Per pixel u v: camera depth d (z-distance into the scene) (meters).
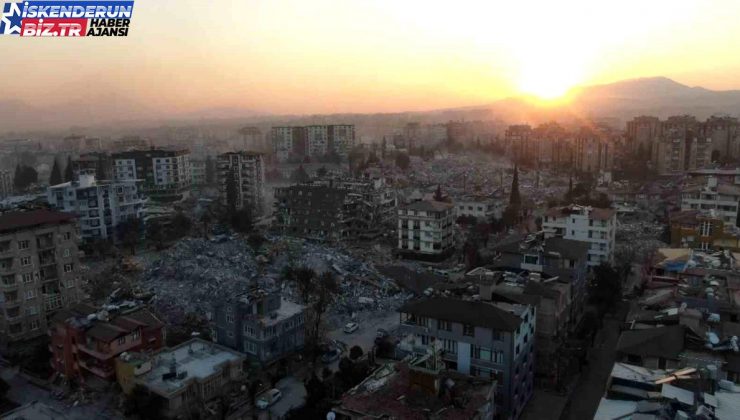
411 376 59.72
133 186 165.00
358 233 174.25
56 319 86.88
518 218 186.75
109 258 146.88
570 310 96.38
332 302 113.75
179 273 124.12
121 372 78.25
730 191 151.50
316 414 75.31
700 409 42.91
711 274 88.12
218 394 77.50
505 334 68.94
